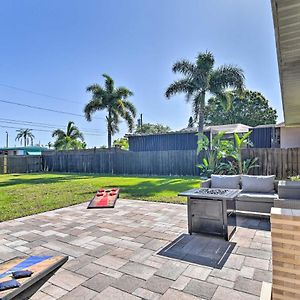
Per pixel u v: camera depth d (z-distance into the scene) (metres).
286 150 8.98
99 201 6.03
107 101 19.03
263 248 3.16
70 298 2.18
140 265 2.77
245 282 2.37
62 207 5.85
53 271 1.92
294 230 1.25
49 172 18.03
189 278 2.47
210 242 3.40
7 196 7.48
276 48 2.10
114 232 3.91
